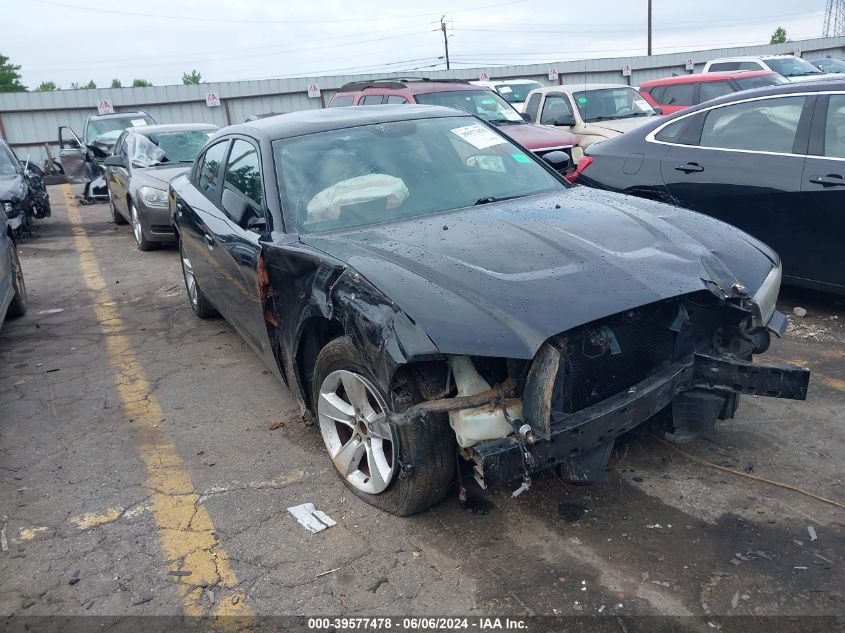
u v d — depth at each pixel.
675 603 2.55
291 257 3.38
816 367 4.52
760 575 2.67
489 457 2.59
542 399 2.61
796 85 5.54
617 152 6.62
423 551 2.91
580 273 2.87
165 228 9.33
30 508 3.41
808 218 5.24
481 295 2.72
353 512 3.21
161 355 5.48
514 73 31.20
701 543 2.87
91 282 8.08
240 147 4.55
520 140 9.56
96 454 3.92
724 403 3.36
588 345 2.74
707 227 3.60
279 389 4.69
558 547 2.89
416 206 3.83
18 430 4.28
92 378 5.08
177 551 3.01
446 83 10.89
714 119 5.98
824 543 2.83
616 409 2.78
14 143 28.55
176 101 29.64
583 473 2.90
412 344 2.59
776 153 5.47
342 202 3.79
